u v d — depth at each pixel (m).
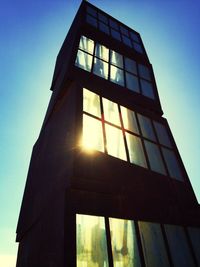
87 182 5.52
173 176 8.17
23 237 8.91
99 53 11.02
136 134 8.23
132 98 10.27
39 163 9.57
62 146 7.11
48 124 10.50
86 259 4.43
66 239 4.39
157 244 5.56
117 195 5.79
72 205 4.89
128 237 5.23
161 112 10.87
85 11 13.08
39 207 7.41
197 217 7.14
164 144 9.07
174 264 5.45
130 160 7.21
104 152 6.65
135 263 4.92
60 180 6.11
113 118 7.95
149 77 12.62
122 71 11.29
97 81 9.50
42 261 5.41
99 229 4.93
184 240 6.19
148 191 6.77
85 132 6.66
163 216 6.31
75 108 7.03
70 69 9.07
